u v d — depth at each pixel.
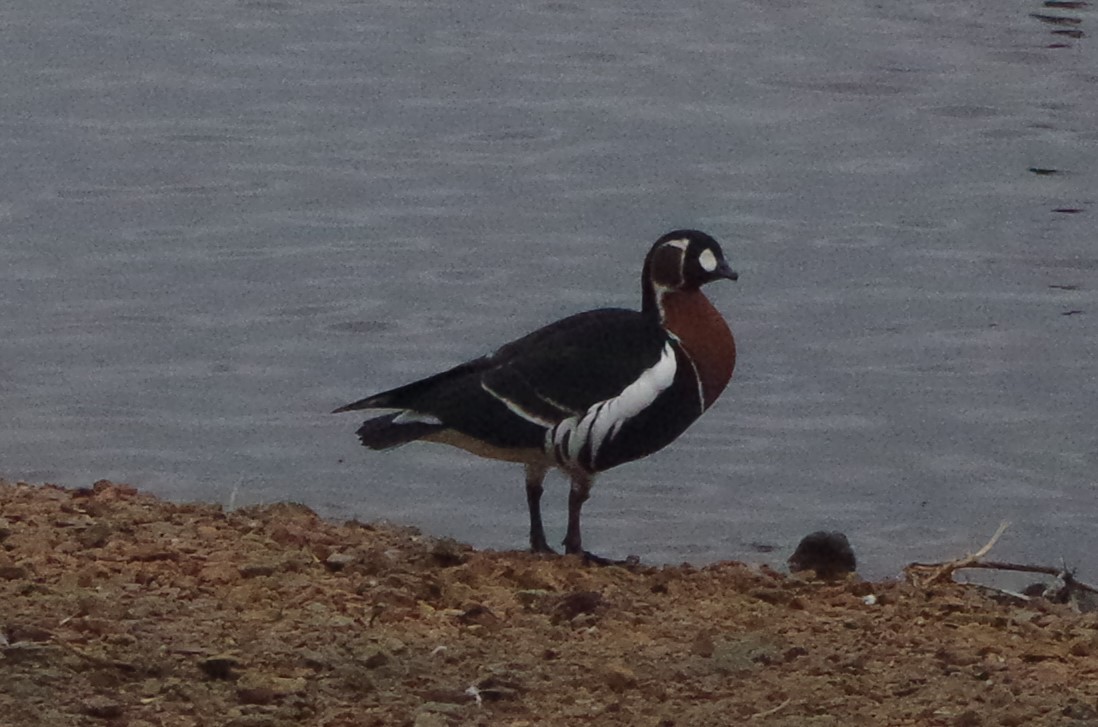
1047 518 16.20
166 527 11.89
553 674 9.25
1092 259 24.20
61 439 17.38
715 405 18.77
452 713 8.55
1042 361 20.34
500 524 15.41
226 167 27.77
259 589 10.43
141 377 19.27
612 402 12.74
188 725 8.19
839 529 15.73
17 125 29.70
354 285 22.64
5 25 35.84
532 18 37.75
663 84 33.31
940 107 32.38
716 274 13.13
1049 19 38.00
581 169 28.17
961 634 10.58
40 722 8.02
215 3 38.12
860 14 38.38
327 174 27.55
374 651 9.28
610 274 23.48
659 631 10.20
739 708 8.80
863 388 19.45
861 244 24.75
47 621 9.43
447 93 32.38
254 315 21.47
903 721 8.75
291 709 8.45
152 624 9.56
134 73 32.97
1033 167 28.83
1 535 11.37
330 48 35.06
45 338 20.42
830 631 10.43
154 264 23.27
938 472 17.20
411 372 19.89
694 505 16.11
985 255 24.31
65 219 25.05
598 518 15.70
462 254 24.02
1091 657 10.17
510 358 12.82
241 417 18.19
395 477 16.47
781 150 29.50
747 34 36.88
